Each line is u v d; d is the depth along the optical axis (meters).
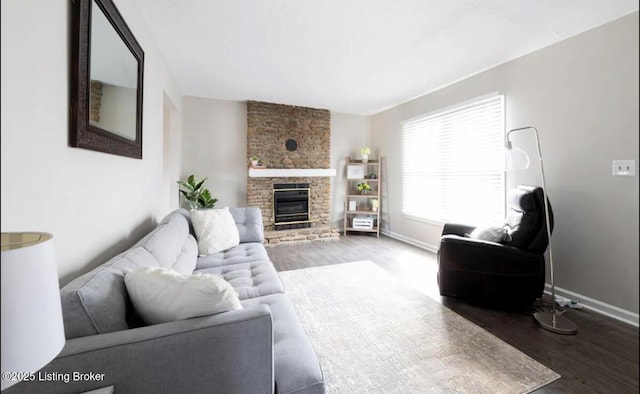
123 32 1.62
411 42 2.52
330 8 2.03
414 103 4.35
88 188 1.26
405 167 4.59
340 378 1.47
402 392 1.38
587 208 2.30
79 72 1.11
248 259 2.23
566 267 2.45
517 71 2.81
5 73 0.77
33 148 0.89
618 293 2.13
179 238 1.88
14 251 0.47
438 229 3.95
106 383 0.72
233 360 0.83
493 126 3.09
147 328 0.80
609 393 1.38
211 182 4.50
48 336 0.52
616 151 2.12
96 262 1.35
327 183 5.16
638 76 2.00
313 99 4.42
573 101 2.37
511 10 2.03
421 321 2.04
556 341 1.81
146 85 2.25
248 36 2.44
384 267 3.28
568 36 2.38
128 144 1.72
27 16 0.86
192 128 4.35
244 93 4.14
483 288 2.22
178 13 2.11
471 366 1.57
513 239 2.23
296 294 2.49
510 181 2.93
